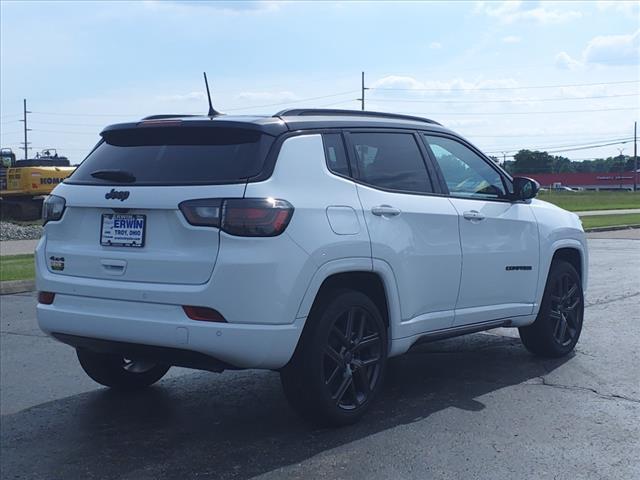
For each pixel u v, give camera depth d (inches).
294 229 190.1
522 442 198.7
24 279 518.3
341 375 206.7
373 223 211.0
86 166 218.2
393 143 230.7
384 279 213.9
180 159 201.2
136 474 184.4
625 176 4168.3
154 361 199.6
